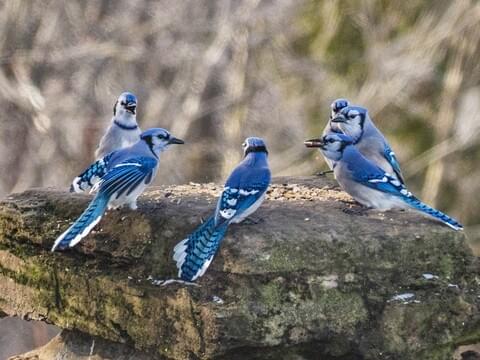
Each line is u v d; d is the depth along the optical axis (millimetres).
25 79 24656
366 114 13094
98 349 10383
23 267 10695
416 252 9719
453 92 26750
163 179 25969
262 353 9281
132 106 12703
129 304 9758
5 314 11141
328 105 27500
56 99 24875
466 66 26797
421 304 9523
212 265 9359
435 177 26672
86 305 10125
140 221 10047
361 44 28109
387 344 9430
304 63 27891
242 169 9906
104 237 10195
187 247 9328
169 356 9469
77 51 25297
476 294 9797
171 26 26438
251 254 9242
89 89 25312
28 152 24453
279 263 9281
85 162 24328
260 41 27219
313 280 9352
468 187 26828
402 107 27422
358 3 28062
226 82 26859
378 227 9844
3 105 24453
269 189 11773
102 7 26156
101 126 24609
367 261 9539
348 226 9781
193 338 9242
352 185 10750
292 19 28328
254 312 9125
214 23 26703
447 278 9820
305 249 9375
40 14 25453
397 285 9641
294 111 27188
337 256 9453
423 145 27109
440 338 9570
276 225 9664
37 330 21875
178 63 26266
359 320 9414
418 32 27219
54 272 10398
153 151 10641
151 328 9578
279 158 26281
